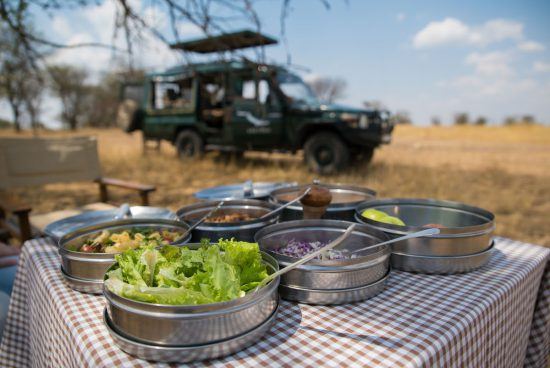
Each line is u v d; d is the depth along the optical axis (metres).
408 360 0.82
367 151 8.60
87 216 1.77
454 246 1.26
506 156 13.41
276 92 7.70
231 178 8.24
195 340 0.80
